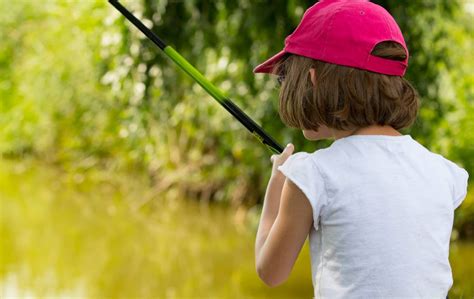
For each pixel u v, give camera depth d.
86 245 6.44
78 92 8.80
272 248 1.58
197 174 7.66
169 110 5.86
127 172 8.49
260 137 1.82
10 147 10.44
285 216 1.56
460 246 4.99
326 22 1.57
